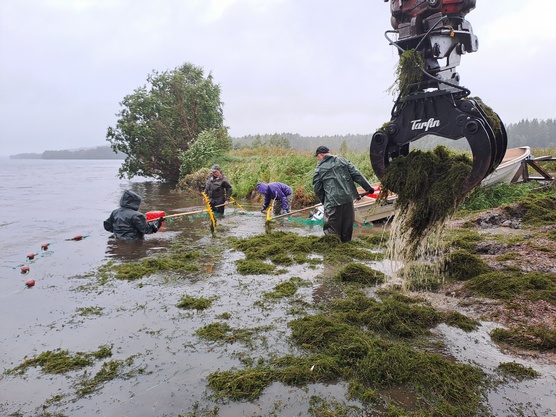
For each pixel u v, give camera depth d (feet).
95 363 8.96
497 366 8.36
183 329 10.71
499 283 12.23
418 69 10.41
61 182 87.25
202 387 7.94
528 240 16.99
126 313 11.89
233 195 52.47
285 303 12.51
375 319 10.53
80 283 14.93
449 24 10.43
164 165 82.33
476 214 24.34
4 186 73.46
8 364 9.00
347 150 66.03
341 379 8.13
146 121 79.20
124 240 23.08
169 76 80.33
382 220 28.32
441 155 11.33
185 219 31.89
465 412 6.88
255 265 16.72
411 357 8.54
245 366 8.69
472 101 9.62
